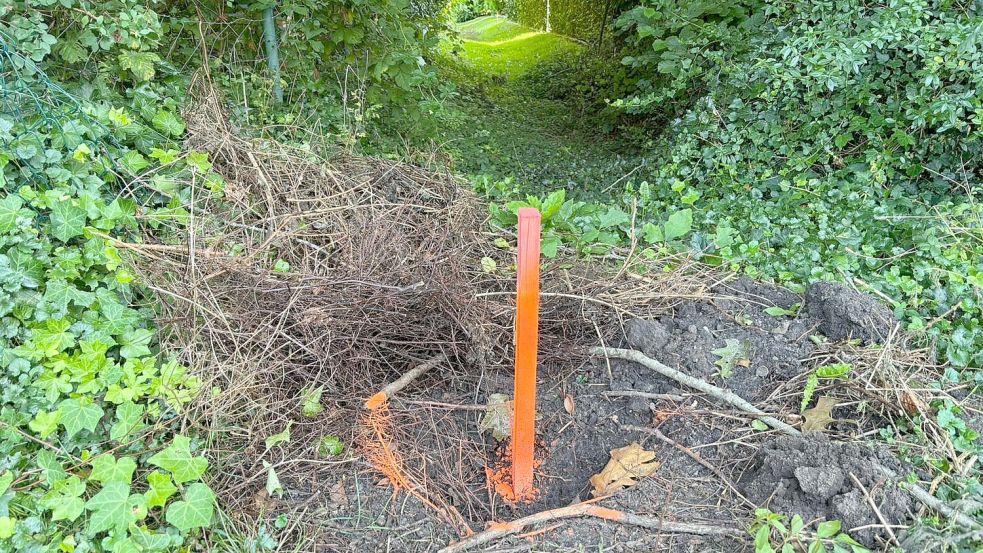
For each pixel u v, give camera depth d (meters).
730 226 3.85
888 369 2.42
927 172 3.93
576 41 13.30
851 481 2.06
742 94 4.63
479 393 2.76
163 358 2.57
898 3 3.87
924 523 1.92
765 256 3.50
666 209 4.30
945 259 3.08
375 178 3.79
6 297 2.29
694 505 2.20
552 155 6.50
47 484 2.08
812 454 2.16
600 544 2.11
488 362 2.83
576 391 2.72
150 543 1.95
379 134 4.95
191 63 4.23
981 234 3.17
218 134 3.56
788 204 3.94
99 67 3.29
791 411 2.44
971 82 3.61
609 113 7.43
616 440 2.54
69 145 2.77
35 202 2.50
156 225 2.93
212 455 2.35
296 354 2.74
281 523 2.20
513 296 3.13
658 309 2.99
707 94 5.18
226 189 3.25
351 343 2.78
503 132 7.18
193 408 2.42
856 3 4.16
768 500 2.12
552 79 10.19
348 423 2.59
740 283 3.15
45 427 2.12
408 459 2.50
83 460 2.16
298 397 2.62
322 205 3.44
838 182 4.04
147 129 3.26
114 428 2.23
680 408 2.54
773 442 2.30
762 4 4.94
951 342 2.57
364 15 4.58
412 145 4.95
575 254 3.45
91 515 2.01
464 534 2.18
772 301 3.03
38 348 2.28
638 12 5.68
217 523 2.15
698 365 2.65
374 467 2.44
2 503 1.98
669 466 2.37
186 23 4.19
